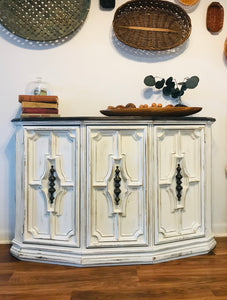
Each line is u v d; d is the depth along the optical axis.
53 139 1.42
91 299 1.10
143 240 1.43
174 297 1.11
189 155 1.51
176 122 1.46
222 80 1.87
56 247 1.42
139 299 1.10
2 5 1.70
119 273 1.32
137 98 1.82
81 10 1.75
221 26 1.84
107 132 1.40
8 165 1.77
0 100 1.75
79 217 1.40
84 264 1.37
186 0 1.82
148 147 1.42
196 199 1.54
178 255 1.47
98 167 1.41
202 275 1.30
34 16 1.74
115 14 1.74
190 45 1.85
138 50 1.82
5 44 1.75
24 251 1.45
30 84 1.76
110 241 1.41
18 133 1.50
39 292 1.15
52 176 1.42
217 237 1.84
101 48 1.79
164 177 1.46
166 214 1.46
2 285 1.21
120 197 1.42
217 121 1.87
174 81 1.85
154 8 1.81
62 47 1.77
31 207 1.45
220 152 1.88
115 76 1.81
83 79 1.79
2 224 1.76
